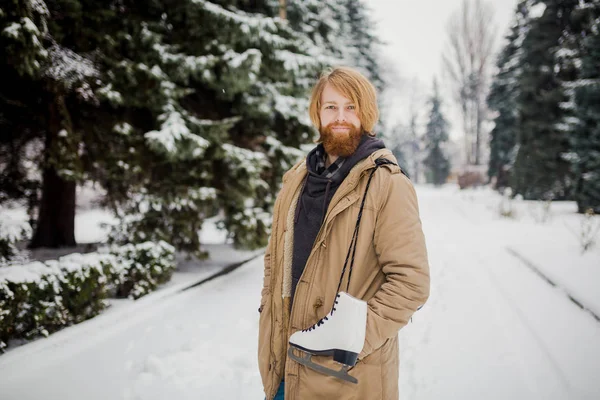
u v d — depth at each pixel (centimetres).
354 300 111
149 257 530
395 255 116
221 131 667
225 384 303
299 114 862
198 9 648
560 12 1909
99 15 570
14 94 597
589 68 1419
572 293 487
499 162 3123
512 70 2875
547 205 1355
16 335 361
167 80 623
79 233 1205
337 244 127
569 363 320
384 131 2831
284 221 152
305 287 130
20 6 417
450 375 311
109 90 564
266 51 748
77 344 367
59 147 579
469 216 1560
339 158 140
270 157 836
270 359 149
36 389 288
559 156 1806
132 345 371
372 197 124
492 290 546
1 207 756
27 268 371
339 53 1850
